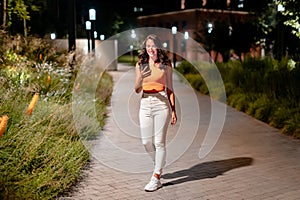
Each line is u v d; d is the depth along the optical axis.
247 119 10.75
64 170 5.25
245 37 23.17
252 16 23.34
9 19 13.91
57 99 8.63
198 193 5.01
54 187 4.74
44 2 19.56
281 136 8.62
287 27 17.09
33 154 5.12
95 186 5.18
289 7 11.70
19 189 4.44
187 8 48.34
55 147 5.66
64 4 29.09
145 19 55.91
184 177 5.65
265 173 5.90
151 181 5.10
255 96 12.34
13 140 5.20
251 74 14.72
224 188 5.21
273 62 14.84
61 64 12.85
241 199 4.83
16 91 7.44
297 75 11.66
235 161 6.55
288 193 5.06
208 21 28.23
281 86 11.69
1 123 4.39
